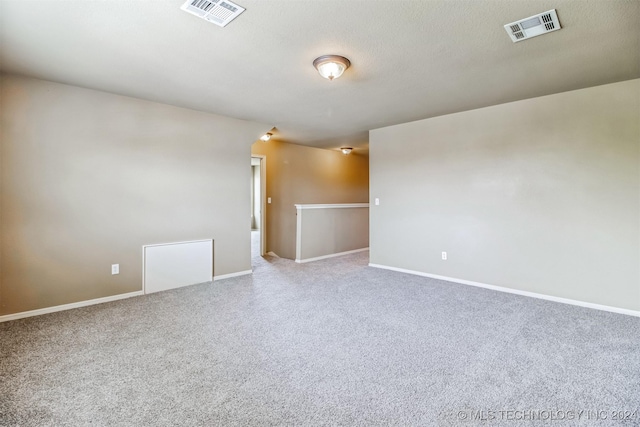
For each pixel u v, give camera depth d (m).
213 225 4.28
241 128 4.53
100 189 3.36
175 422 1.61
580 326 2.76
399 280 4.31
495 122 3.84
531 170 3.58
